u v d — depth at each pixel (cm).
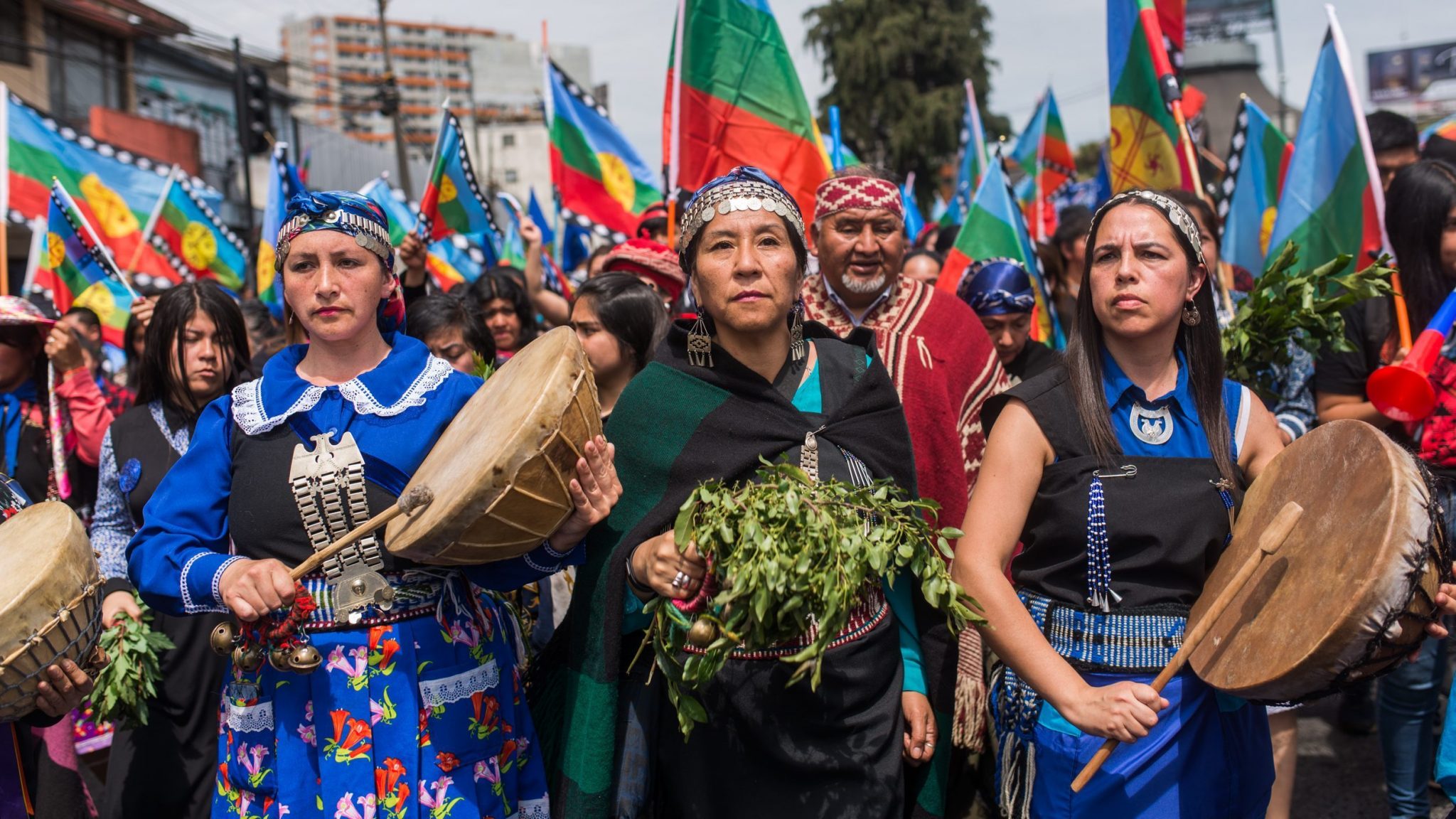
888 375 267
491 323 514
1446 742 267
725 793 249
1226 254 567
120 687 289
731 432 253
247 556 235
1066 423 244
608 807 255
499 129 6475
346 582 227
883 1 2945
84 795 360
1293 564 219
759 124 494
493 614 251
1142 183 505
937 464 326
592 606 255
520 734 253
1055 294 605
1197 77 2939
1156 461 242
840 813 244
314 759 228
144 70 2545
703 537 219
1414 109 5766
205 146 2703
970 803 323
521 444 207
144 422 346
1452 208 366
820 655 217
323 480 228
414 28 13838
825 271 372
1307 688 212
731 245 248
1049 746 246
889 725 253
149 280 667
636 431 259
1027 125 955
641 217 641
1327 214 445
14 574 236
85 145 671
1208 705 240
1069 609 243
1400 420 273
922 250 581
